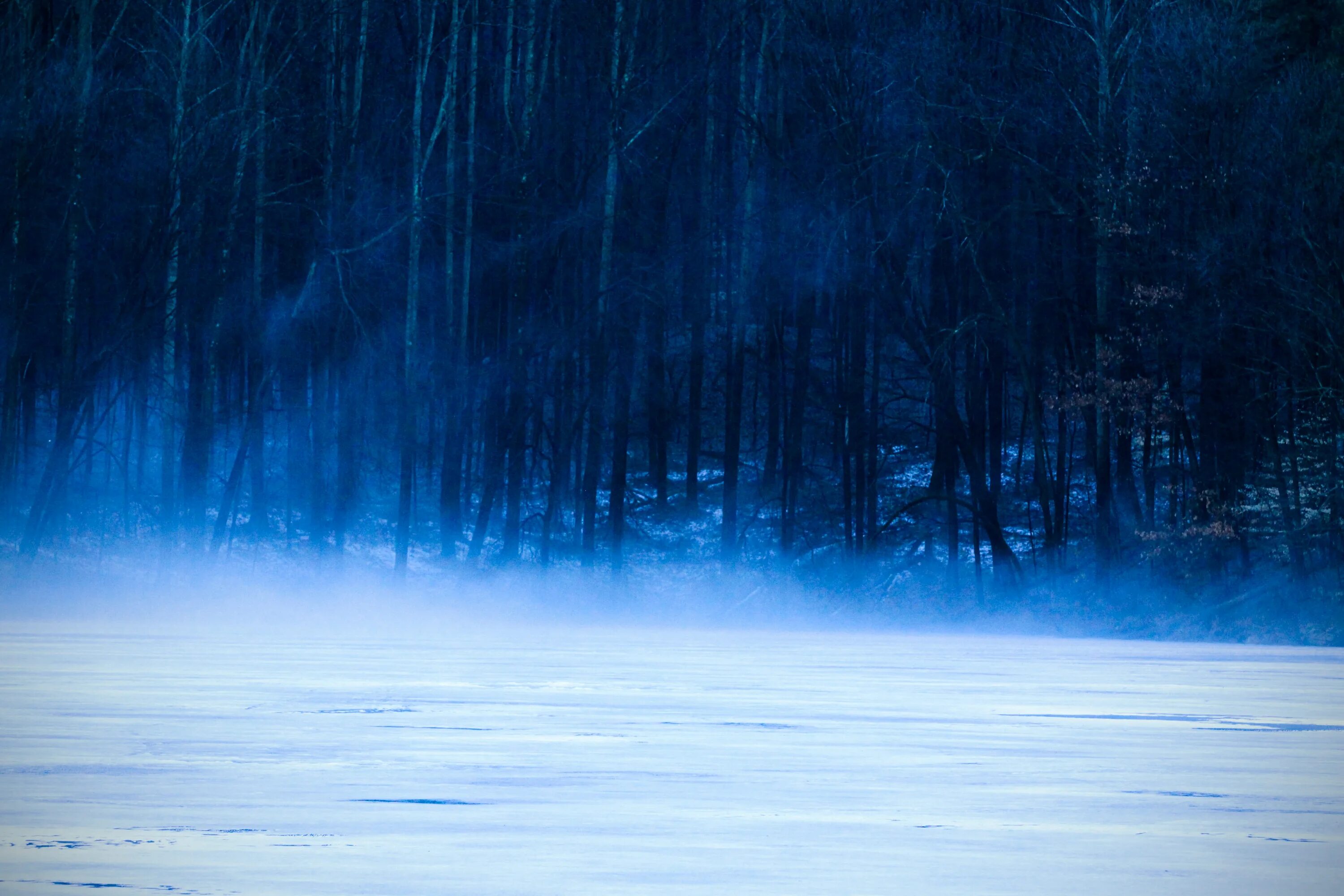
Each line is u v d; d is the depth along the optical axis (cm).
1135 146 7325
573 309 9688
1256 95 7225
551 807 886
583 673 2362
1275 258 7038
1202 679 2480
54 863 693
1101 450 7475
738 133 9825
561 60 9650
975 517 7806
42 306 8175
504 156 8719
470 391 8812
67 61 8050
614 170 8575
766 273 9325
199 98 7750
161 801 902
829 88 7975
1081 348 8394
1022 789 978
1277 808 902
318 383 8806
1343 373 6606
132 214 8056
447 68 8588
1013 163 7875
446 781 998
